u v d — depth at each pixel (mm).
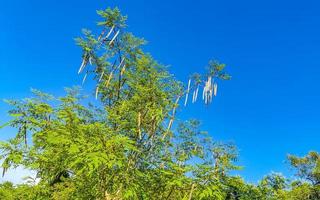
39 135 15570
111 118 17312
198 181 15906
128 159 16375
